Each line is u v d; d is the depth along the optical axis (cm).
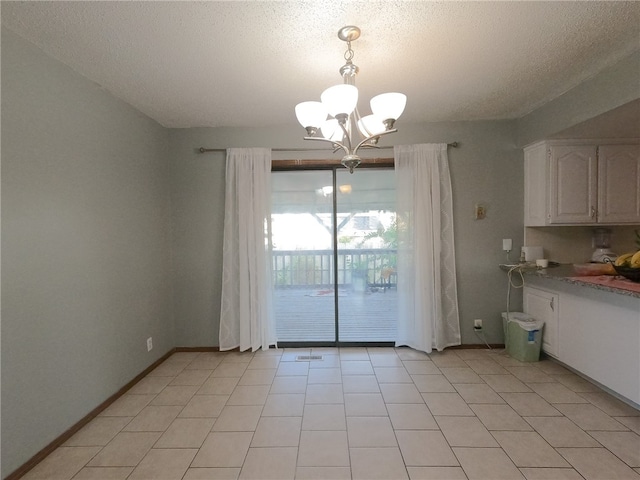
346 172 346
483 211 327
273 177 350
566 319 270
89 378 219
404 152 322
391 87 244
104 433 204
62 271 197
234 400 241
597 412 218
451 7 155
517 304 332
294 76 223
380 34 176
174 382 271
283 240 354
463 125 326
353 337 354
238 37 177
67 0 145
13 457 166
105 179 238
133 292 271
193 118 304
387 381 267
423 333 319
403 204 325
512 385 257
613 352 226
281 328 357
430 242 317
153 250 303
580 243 325
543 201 295
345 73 188
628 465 170
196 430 206
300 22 165
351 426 207
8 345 163
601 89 221
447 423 209
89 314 220
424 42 184
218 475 168
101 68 208
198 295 338
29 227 175
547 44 188
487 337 334
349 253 351
